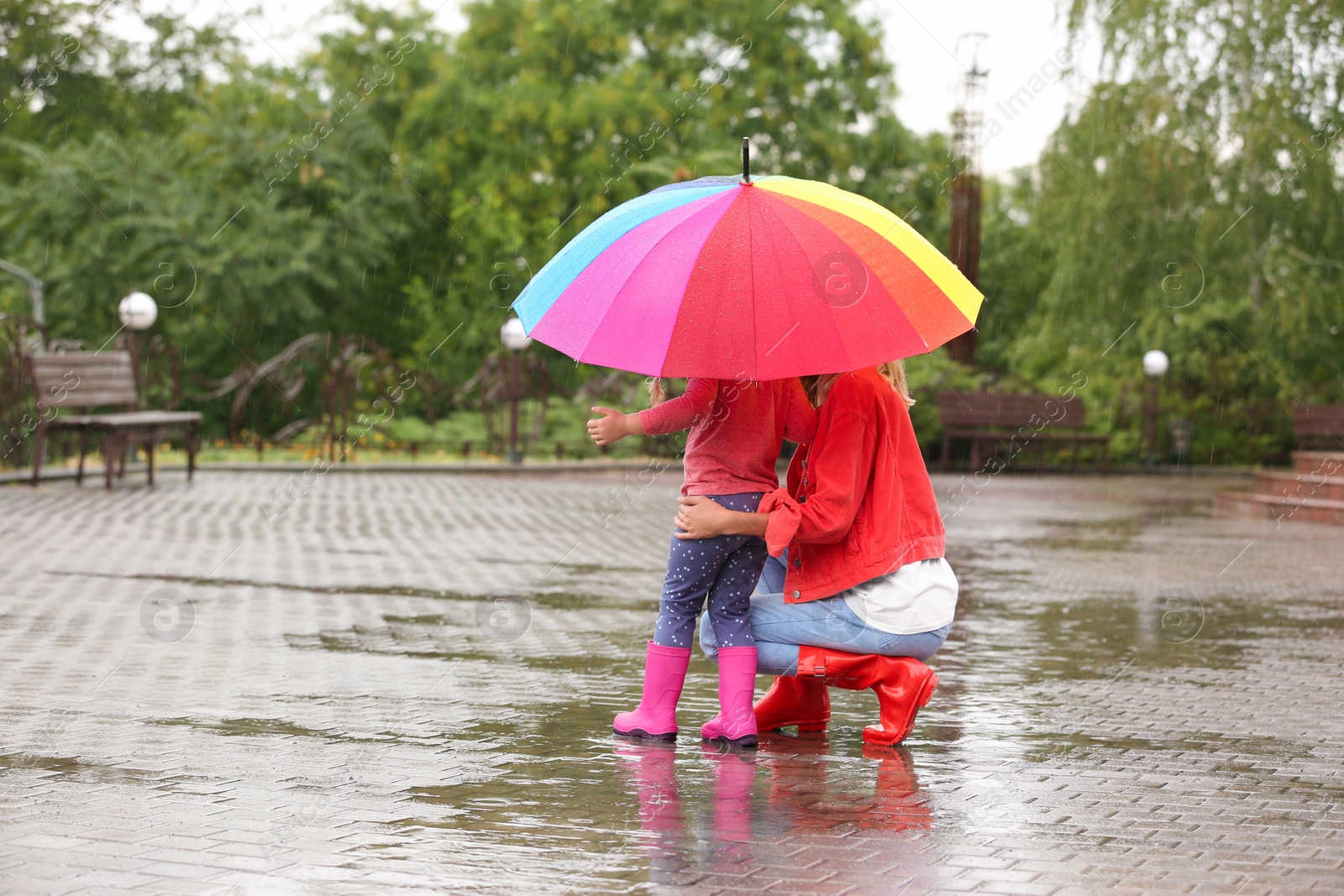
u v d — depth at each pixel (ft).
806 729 16.31
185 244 75.00
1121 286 81.35
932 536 15.80
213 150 78.95
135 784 13.07
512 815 12.31
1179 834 12.17
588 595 26.94
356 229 80.18
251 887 10.27
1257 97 76.69
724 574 15.61
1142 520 47.70
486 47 92.68
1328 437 72.49
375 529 37.73
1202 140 77.56
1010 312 116.06
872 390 15.51
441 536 36.68
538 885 10.43
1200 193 78.13
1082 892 10.52
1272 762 14.99
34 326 51.21
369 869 10.73
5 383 49.42
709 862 11.07
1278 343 80.59
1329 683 19.60
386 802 12.65
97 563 28.89
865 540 15.51
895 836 11.91
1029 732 16.29
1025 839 11.91
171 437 50.06
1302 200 78.43
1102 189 79.66
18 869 10.57
